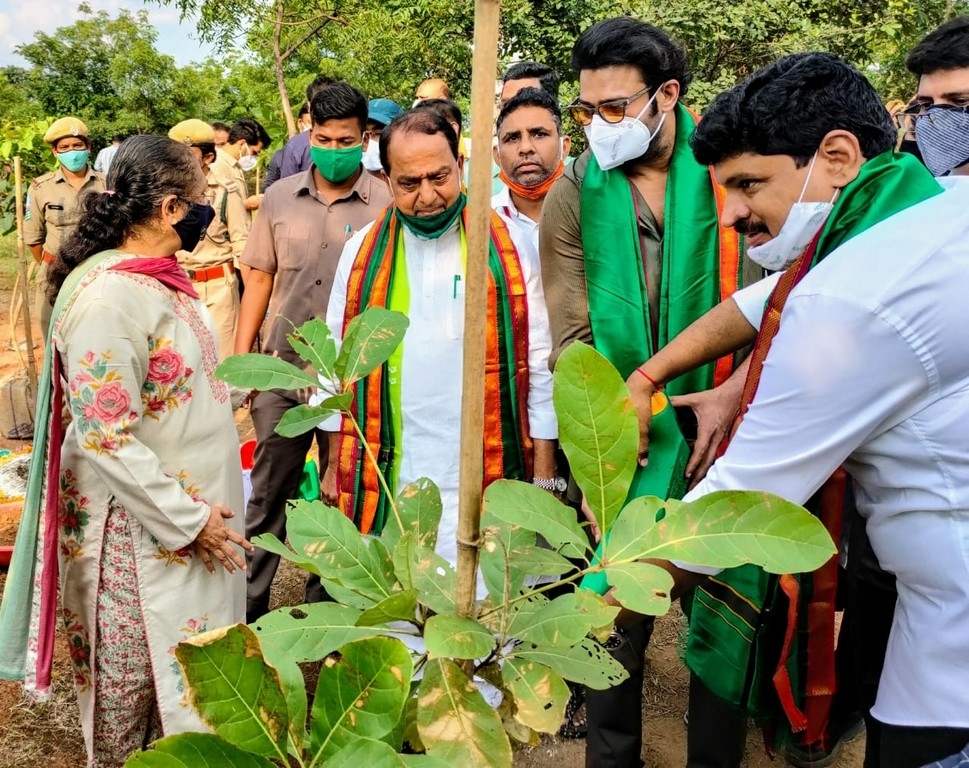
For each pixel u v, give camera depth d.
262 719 0.77
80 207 2.00
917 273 1.15
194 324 2.03
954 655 1.23
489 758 0.77
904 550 1.28
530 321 2.25
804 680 1.67
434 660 0.83
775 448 1.24
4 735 2.60
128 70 24.44
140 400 1.90
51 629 2.01
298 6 10.80
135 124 24.25
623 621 1.35
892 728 1.32
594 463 0.90
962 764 1.22
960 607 1.21
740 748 2.01
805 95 1.27
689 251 2.02
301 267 3.12
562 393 0.90
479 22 0.68
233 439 2.17
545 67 3.66
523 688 0.83
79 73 24.94
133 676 2.08
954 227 1.18
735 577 1.67
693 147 1.40
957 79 2.38
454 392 2.24
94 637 2.04
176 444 1.99
